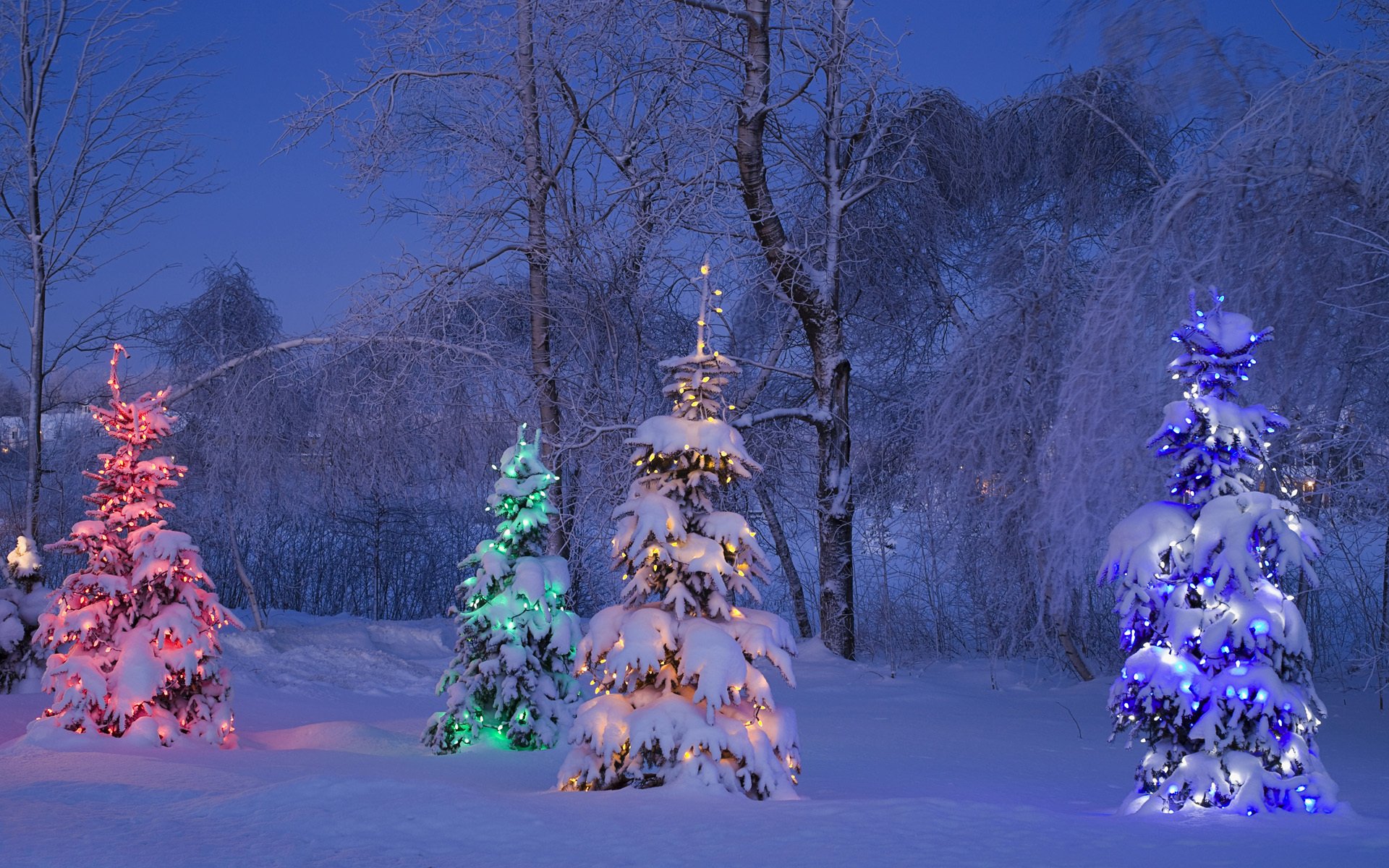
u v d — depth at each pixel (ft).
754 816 22.95
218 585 97.71
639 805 24.44
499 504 43.62
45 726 39.22
